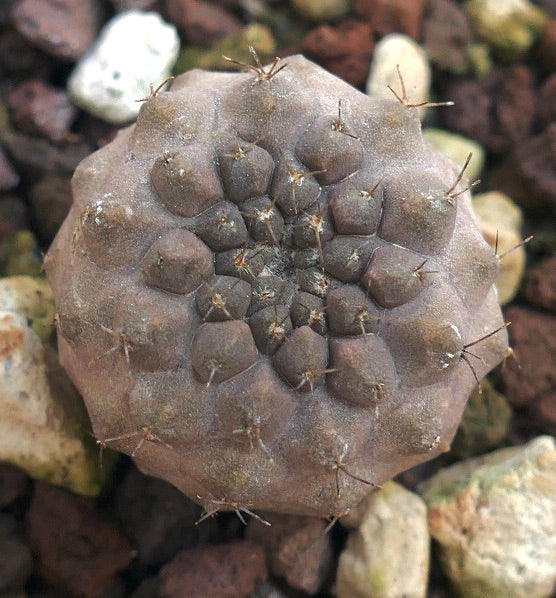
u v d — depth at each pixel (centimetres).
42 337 15
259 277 12
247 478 12
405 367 12
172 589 14
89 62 17
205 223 12
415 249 12
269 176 12
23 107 17
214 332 12
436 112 18
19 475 14
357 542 14
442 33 18
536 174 17
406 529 14
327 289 12
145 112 12
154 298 12
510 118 17
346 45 17
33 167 16
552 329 16
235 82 13
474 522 14
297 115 12
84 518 14
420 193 12
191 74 14
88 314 12
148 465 13
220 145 12
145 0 17
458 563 14
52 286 13
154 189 12
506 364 16
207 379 12
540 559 14
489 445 16
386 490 15
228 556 14
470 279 12
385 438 12
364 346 12
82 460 14
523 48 18
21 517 14
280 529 15
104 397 12
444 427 13
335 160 12
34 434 14
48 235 17
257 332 12
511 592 14
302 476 12
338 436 12
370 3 17
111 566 14
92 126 17
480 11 18
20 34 17
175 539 15
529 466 15
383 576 14
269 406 12
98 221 12
